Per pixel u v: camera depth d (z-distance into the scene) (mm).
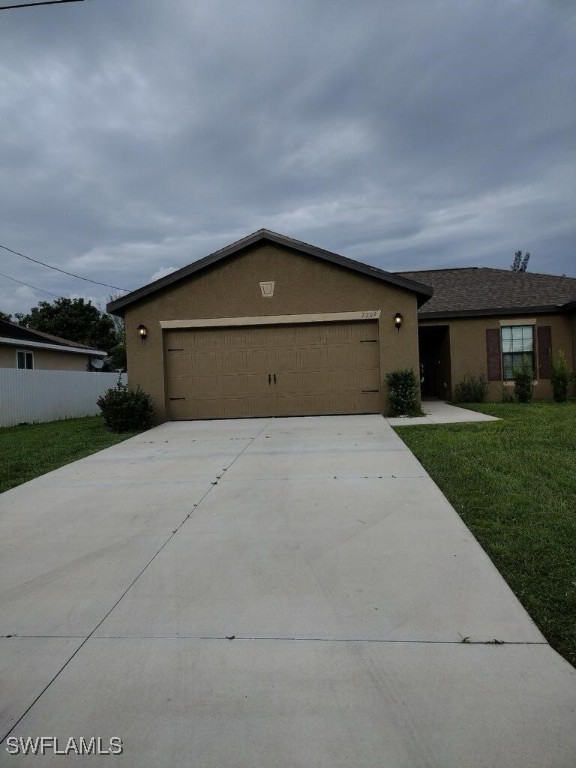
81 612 3193
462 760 1951
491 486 5363
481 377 15125
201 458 7391
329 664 2584
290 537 4281
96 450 8578
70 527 4758
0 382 14477
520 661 2547
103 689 2445
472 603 3129
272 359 11344
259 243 11195
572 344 14820
